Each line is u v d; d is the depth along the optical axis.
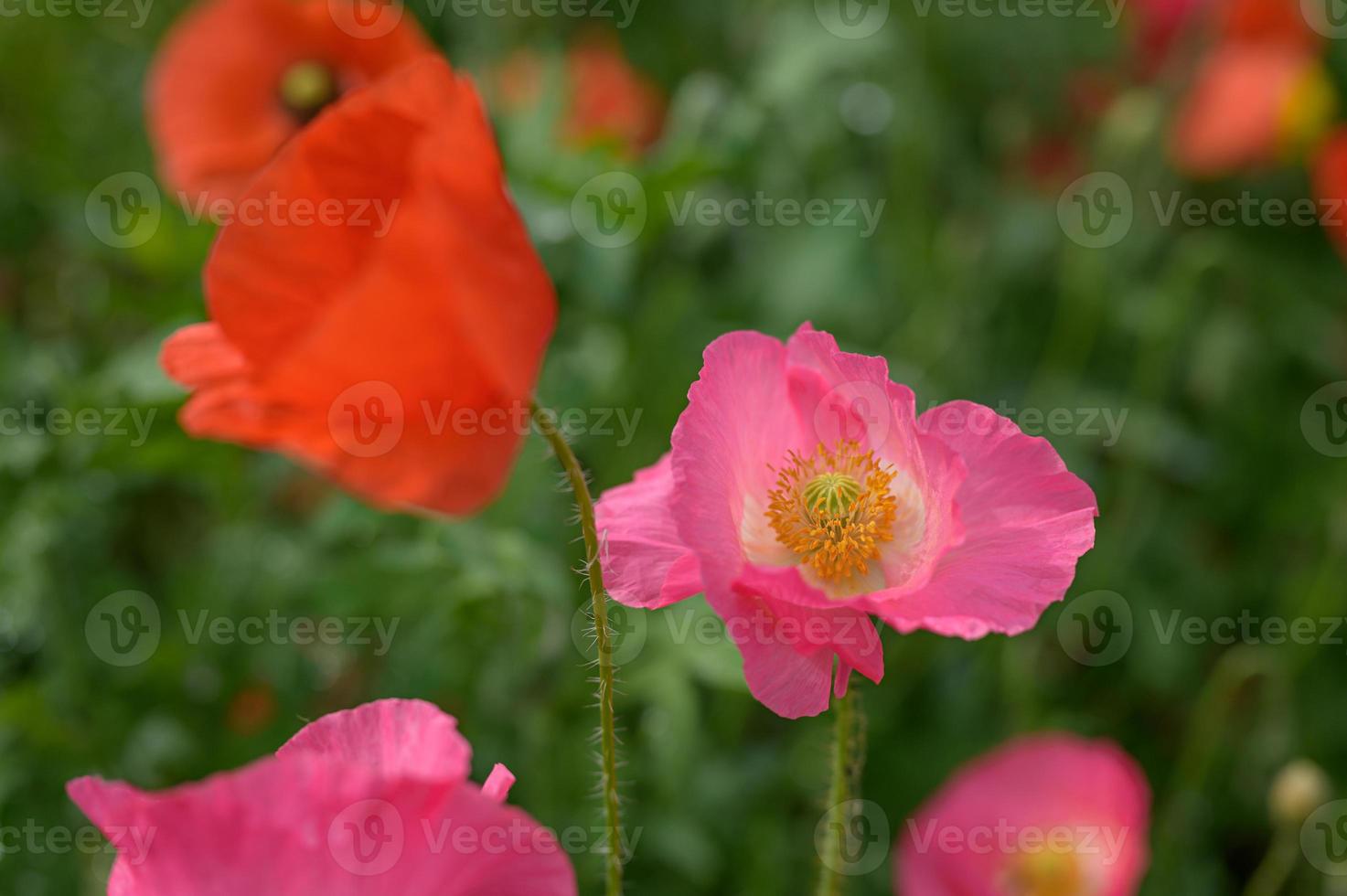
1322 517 1.05
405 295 0.57
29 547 0.79
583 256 0.81
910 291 1.04
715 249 1.04
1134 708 0.99
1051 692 0.95
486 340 0.57
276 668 0.82
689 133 0.86
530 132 0.82
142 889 0.54
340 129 0.58
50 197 1.06
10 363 0.86
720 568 0.58
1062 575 0.59
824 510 0.61
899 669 0.91
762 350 0.60
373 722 0.57
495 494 0.59
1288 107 1.10
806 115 1.05
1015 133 1.14
